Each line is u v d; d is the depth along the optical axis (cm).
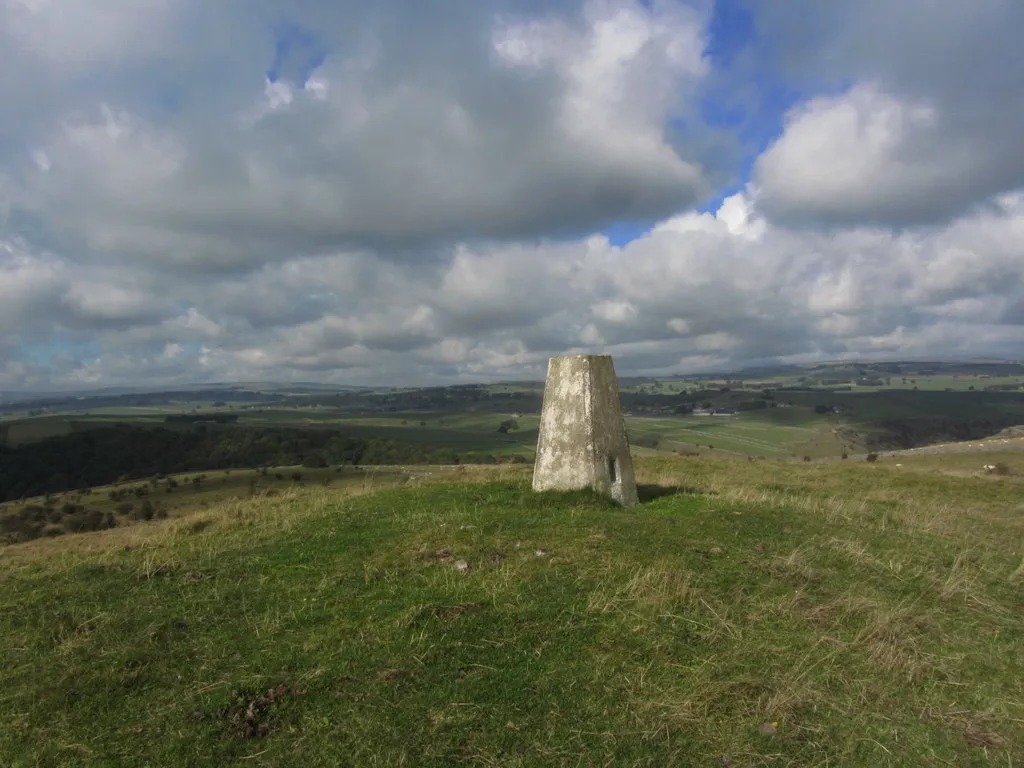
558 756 486
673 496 1372
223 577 845
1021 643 714
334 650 628
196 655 634
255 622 703
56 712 546
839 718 552
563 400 1284
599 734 513
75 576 864
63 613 734
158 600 772
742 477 2242
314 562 889
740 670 617
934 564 967
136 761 484
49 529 3272
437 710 535
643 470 2531
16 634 690
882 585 862
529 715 532
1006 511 1723
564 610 715
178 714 538
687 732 523
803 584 838
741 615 732
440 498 1288
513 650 631
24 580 866
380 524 1088
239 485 4600
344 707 538
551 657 621
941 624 747
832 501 1441
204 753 489
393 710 533
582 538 967
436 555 905
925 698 591
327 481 4391
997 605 820
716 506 1252
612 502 1239
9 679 601
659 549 930
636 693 571
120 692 575
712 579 826
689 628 693
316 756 483
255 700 550
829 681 606
